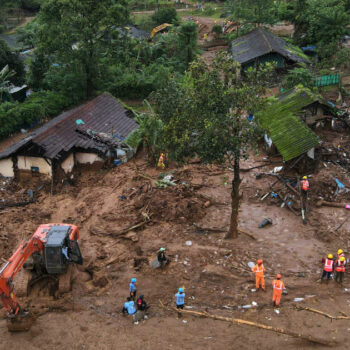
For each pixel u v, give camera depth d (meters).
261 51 53.03
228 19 81.94
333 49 56.84
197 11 98.75
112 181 29.05
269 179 27.59
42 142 28.69
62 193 28.11
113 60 53.97
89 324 16.19
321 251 20.38
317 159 28.53
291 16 67.06
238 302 17.19
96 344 15.00
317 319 15.77
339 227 22.14
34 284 18.66
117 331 15.71
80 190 28.47
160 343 14.91
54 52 47.22
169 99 21.05
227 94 17.95
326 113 34.38
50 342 15.18
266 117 33.66
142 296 16.50
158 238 21.94
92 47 47.06
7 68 45.41
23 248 16.39
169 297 17.69
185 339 15.11
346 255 19.92
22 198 27.25
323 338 14.62
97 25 45.53
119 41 51.19
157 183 26.92
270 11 69.50
